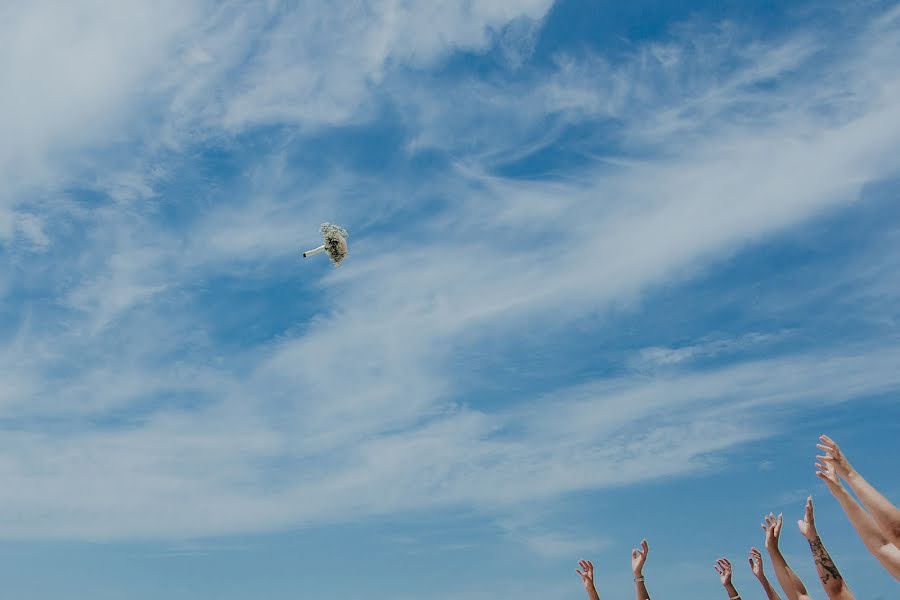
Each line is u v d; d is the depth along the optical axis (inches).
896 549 285.4
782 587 421.4
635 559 494.0
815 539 373.7
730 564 477.1
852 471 291.6
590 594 499.8
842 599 360.5
